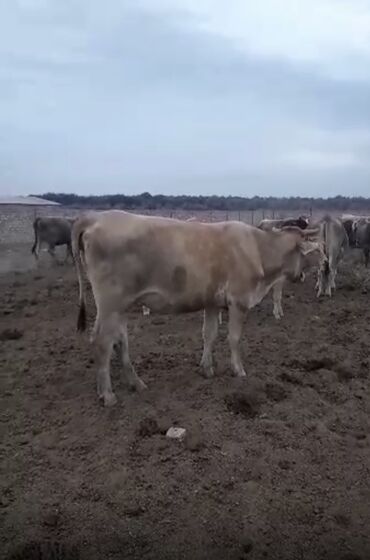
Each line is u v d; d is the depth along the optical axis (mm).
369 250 21641
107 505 4293
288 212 55406
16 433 5617
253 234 7184
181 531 3971
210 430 5477
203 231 6730
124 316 6539
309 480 4656
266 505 4277
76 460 5023
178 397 6395
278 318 10766
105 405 6172
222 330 9758
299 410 6020
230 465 4852
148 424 5559
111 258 6133
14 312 11555
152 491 4465
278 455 5039
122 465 4887
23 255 26031
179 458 4969
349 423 5793
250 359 7938
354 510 4254
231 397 6172
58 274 18297
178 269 6426
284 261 7426
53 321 10672
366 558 3727
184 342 8859
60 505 4301
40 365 7766
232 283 6816
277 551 3783
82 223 6320
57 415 6023
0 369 7633
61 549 3736
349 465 4926
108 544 3838
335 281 15578
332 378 7102
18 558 3682
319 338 9219
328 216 14031
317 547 3826
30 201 54344
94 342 6285
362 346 8672
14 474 4789
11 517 4145
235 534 3938
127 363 6625
